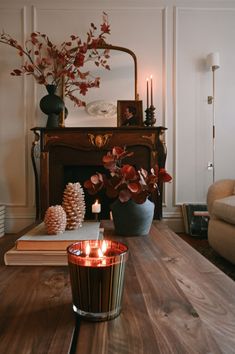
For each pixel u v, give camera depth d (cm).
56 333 44
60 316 49
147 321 47
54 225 78
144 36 254
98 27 252
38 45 249
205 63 255
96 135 224
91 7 252
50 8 250
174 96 255
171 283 63
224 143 258
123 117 240
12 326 46
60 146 227
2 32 250
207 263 77
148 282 64
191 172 258
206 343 42
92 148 225
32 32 251
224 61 257
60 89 247
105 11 252
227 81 257
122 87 252
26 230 116
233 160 256
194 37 255
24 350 40
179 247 93
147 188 101
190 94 256
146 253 86
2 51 250
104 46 250
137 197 101
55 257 73
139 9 253
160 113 256
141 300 55
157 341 42
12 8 250
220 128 258
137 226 107
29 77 252
